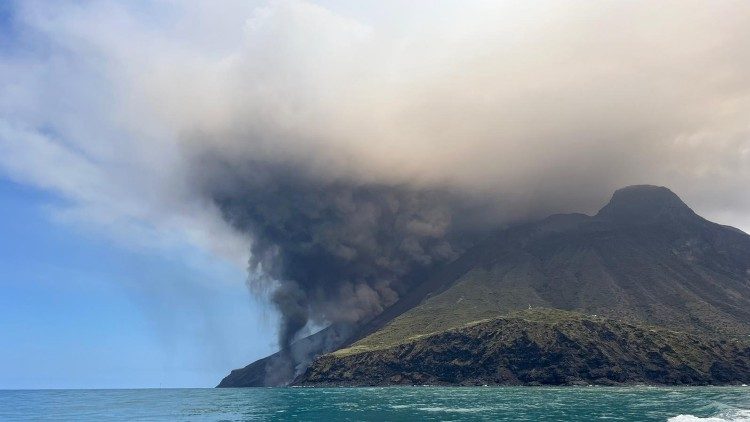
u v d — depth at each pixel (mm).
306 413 159500
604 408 156250
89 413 178125
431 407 170125
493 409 159375
